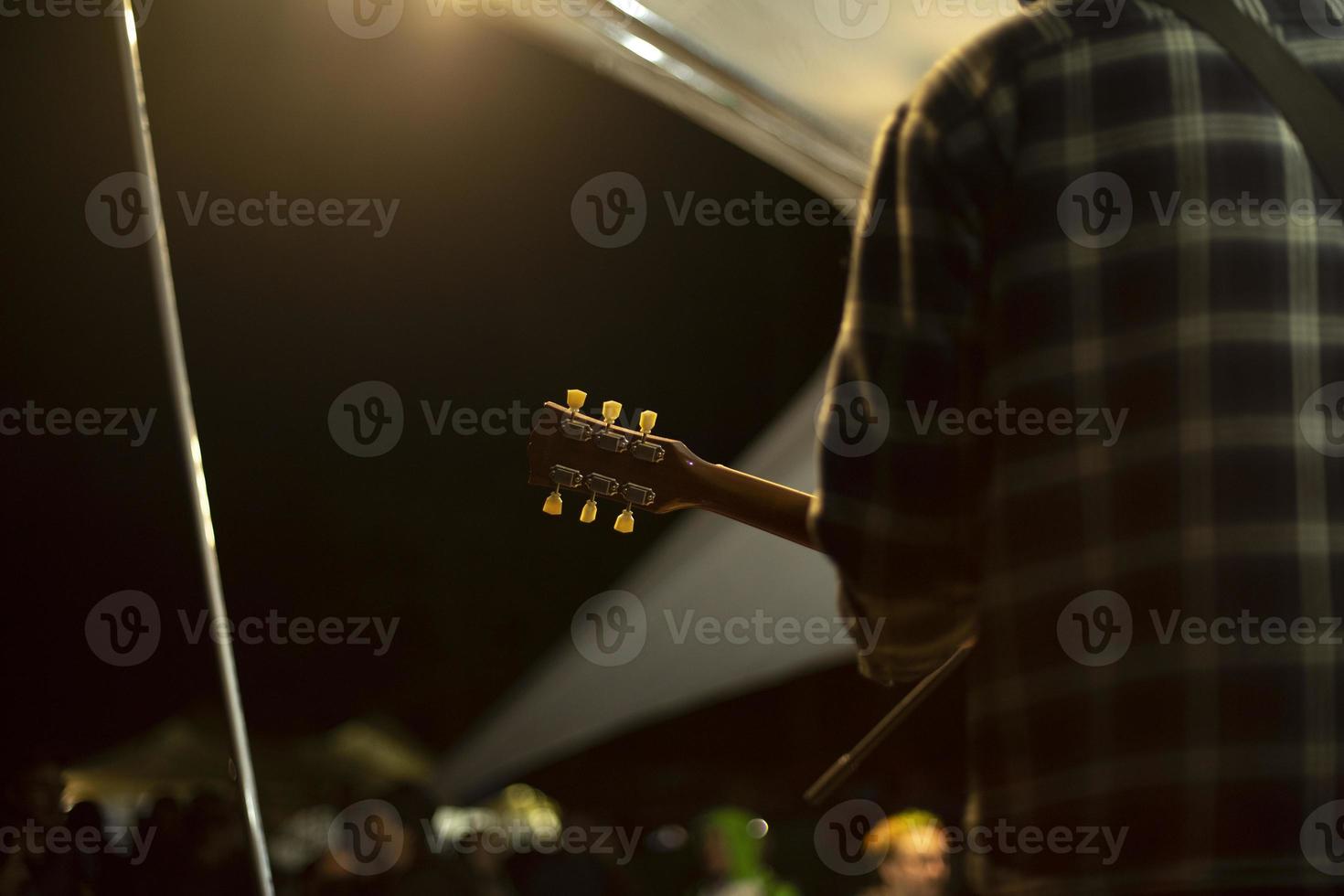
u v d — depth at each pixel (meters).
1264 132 0.62
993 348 0.64
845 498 0.63
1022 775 0.61
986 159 0.65
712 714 6.04
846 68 1.99
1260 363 0.59
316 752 4.45
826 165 2.29
